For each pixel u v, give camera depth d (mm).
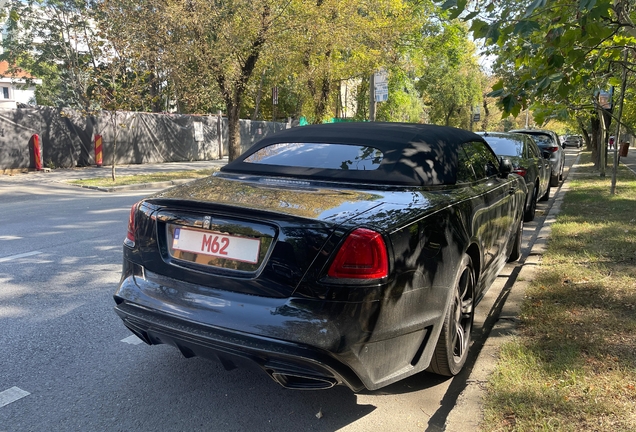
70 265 5984
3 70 54531
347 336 2365
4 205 11055
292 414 2936
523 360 3268
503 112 4691
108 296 4910
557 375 3057
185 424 2820
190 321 2617
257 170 3580
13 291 5031
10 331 4051
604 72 6000
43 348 3758
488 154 4629
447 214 3092
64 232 7906
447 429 2607
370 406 3031
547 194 11531
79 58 32500
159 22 15688
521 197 5840
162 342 2836
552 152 13922
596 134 21797
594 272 5129
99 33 14789
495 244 4363
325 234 2441
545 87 4320
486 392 2922
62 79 40219
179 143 25141
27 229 8164
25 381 3273
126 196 12836
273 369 2393
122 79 15688
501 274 5766
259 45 17594
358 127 3879
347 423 2844
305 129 4035
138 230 3043
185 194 3025
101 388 3205
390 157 3373
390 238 2529
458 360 3361
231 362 2570
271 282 2492
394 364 2637
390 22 22344
